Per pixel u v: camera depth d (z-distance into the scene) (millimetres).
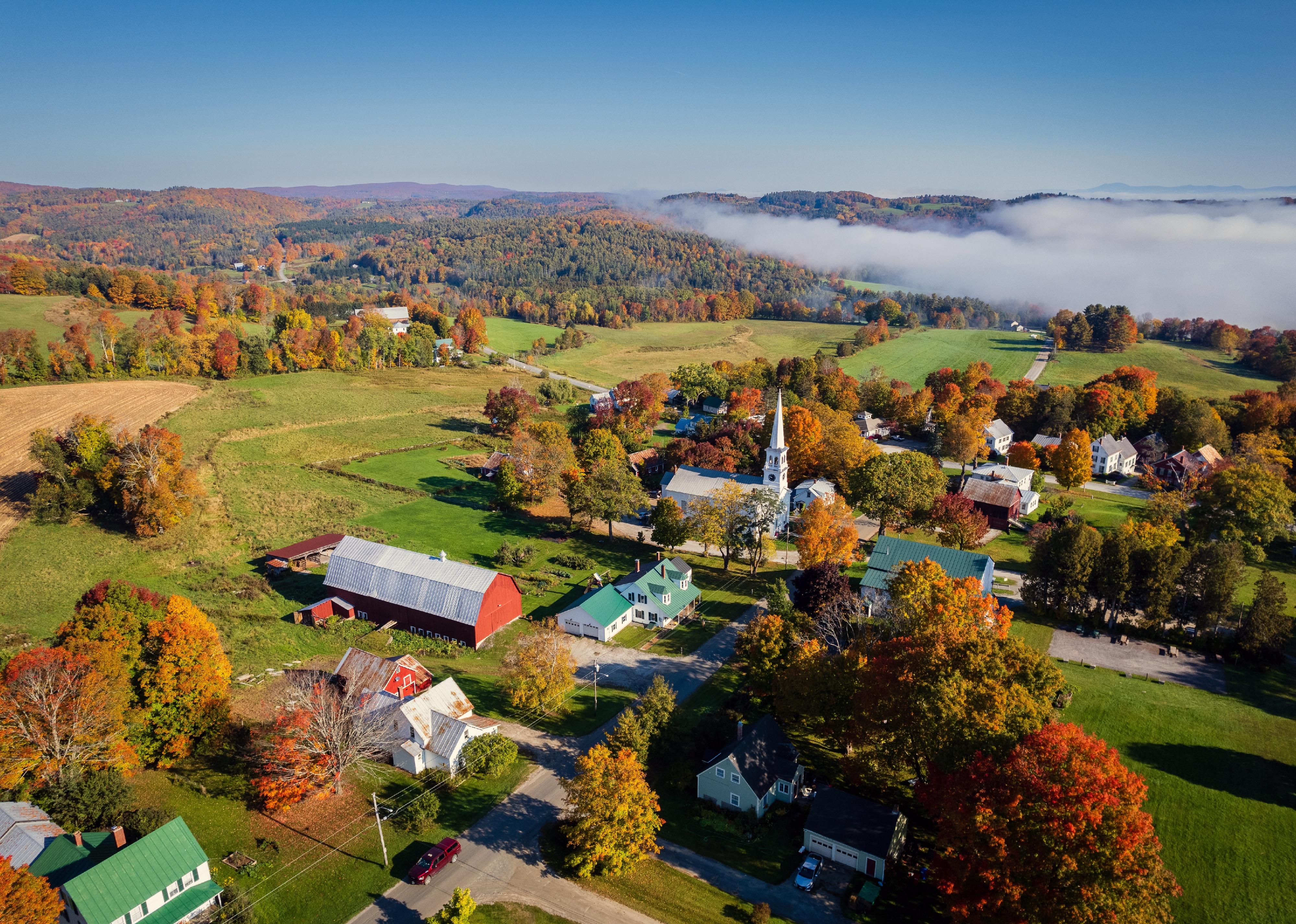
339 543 95000
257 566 100875
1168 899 43688
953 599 67875
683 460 141000
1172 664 81000
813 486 124688
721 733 63594
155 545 104312
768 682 70750
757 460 144500
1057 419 170000
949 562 87938
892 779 61969
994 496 124188
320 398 186750
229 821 56281
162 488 106062
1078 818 40438
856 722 59250
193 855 48406
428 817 55969
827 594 82625
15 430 142500
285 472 137000
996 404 183750
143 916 45656
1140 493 143625
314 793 58156
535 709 72188
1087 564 87375
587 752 65562
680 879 51906
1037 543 100375
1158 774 62500
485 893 50094
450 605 84812
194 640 62312
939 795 48188
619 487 116438
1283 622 79562
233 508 118750
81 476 112812
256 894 49531
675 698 73250
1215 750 65812
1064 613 90062
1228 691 75812
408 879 51125
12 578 93438
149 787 59469
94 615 63812
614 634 87625
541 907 49062
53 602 88062
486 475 142375
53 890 42344
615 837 51219
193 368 191875
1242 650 81125
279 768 56719
